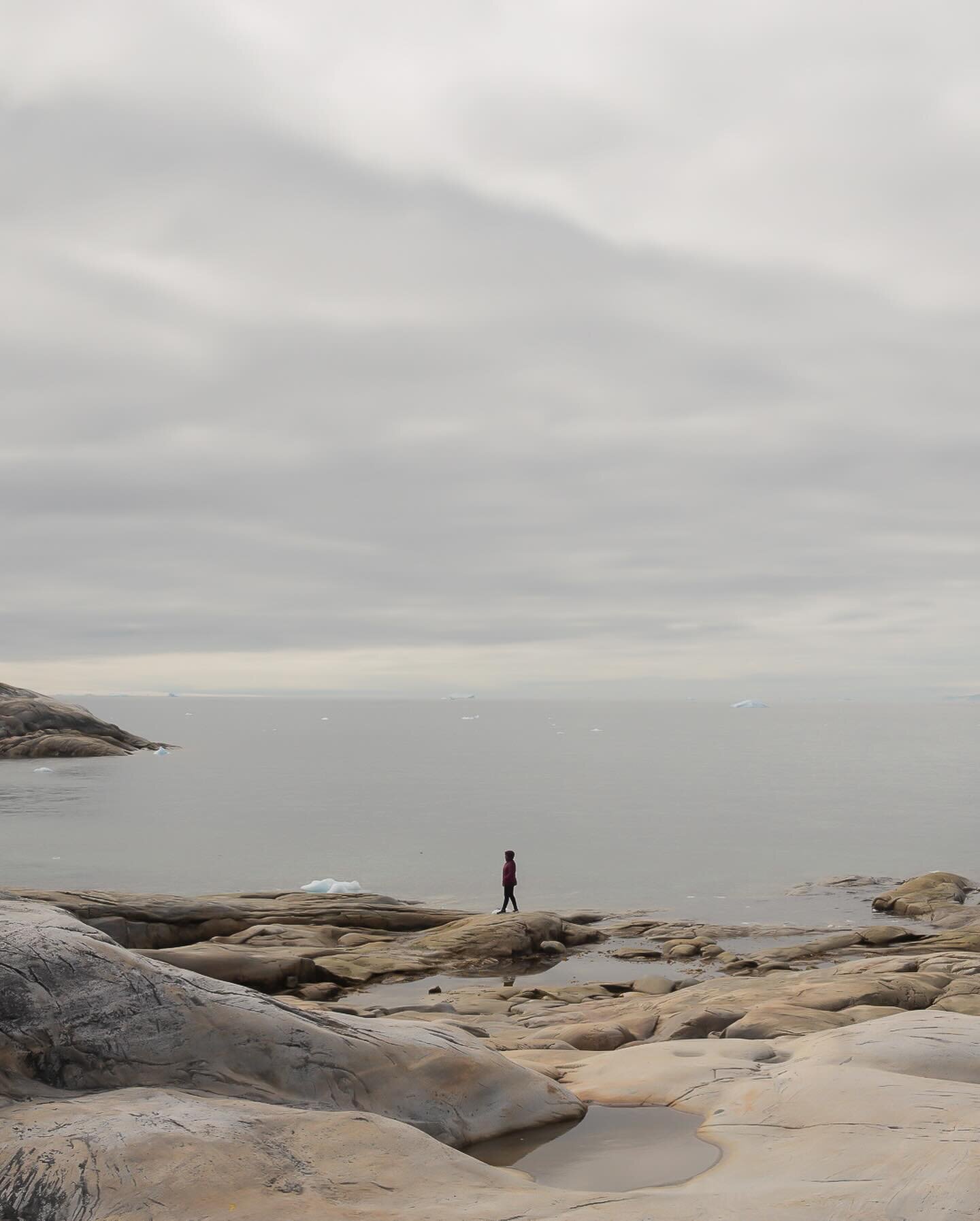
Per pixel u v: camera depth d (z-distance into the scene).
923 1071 9.16
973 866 44.56
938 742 176.12
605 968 24.98
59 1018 7.80
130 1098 7.25
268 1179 6.22
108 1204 5.89
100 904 26.25
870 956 25.42
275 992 21.16
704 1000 17.02
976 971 20.31
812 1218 5.82
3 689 116.81
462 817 62.16
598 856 46.81
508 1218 5.80
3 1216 5.88
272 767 108.44
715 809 68.00
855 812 65.88
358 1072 8.16
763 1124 7.87
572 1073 10.05
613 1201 6.15
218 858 45.50
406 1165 6.61
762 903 35.62
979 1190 6.03
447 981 23.33
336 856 46.56
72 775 90.06
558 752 143.75
